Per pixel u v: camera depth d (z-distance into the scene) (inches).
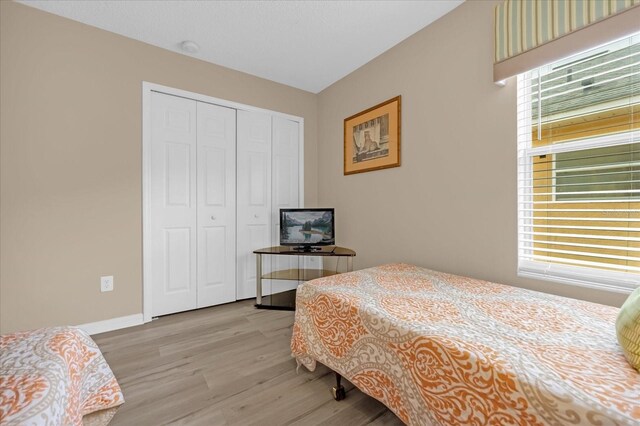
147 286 93.0
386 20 83.5
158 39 91.7
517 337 37.8
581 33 54.2
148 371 64.3
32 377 29.2
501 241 70.2
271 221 124.6
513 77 66.8
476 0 73.6
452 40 79.4
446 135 81.7
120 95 88.7
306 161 134.2
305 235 113.0
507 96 68.2
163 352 73.0
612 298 54.5
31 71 76.2
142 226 92.4
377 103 104.3
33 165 76.4
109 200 87.0
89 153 84.0
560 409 26.6
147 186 93.4
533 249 65.9
